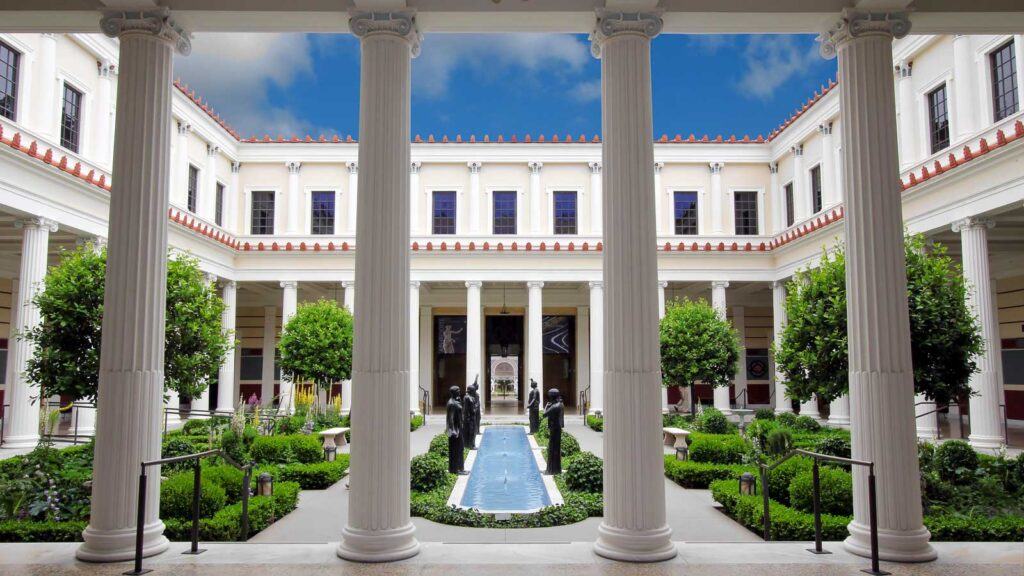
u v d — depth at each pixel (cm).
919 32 761
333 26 742
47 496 832
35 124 1630
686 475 1177
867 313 698
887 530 668
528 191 2834
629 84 702
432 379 3131
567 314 3133
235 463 775
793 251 2481
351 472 684
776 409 2642
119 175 698
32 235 1503
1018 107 1509
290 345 2086
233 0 705
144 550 667
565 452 1488
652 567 636
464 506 1005
